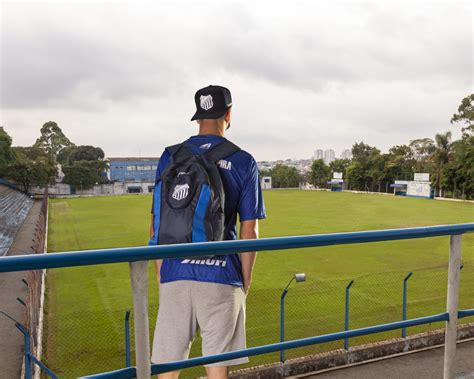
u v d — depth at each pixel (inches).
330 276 670.5
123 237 1181.1
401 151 3560.5
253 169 68.6
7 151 2593.5
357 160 3996.1
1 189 2003.0
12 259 44.6
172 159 67.5
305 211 1953.7
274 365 247.1
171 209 61.9
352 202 2500.0
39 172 2837.1
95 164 3727.9
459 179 2623.0
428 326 423.5
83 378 52.6
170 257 53.0
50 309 500.1
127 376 55.6
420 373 220.1
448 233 74.7
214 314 63.6
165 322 65.3
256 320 438.3
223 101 71.7
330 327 424.5
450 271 77.9
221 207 62.3
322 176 4446.4
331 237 63.7
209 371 66.3
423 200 2657.5
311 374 234.1
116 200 2743.6
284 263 762.8
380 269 718.5
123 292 573.0
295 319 444.5
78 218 1644.9
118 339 390.3
